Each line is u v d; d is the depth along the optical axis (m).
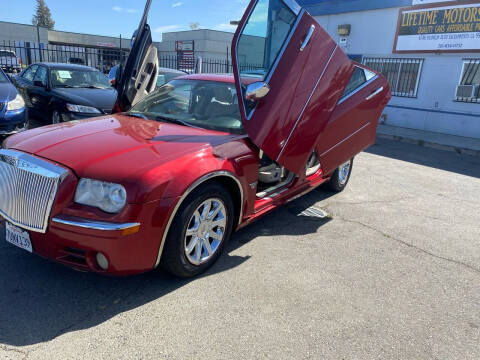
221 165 2.93
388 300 2.94
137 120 3.59
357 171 6.90
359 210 4.88
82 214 2.41
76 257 2.53
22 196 2.58
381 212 4.85
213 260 3.17
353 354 2.34
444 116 11.23
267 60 3.29
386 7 11.87
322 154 4.12
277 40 3.24
